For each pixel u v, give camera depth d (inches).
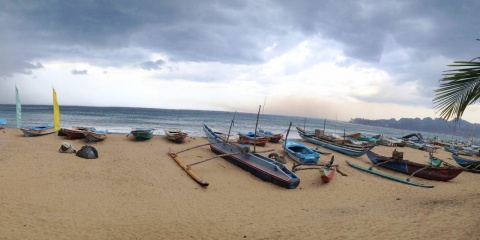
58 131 1017.5
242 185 599.2
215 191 550.3
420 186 645.3
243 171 704.4
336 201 516.1
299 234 347.6
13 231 332.2
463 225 336.8
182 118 3196.4
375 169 807.1
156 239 332.5
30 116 2427.4
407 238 314.8
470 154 1391.5
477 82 192.1
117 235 339.6
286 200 515.8
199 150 911.0
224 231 362.0
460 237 300.0
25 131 991.6
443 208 432.8
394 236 323.9
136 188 536.4
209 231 361.4
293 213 443.8
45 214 390.6
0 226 342.0
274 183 613.3
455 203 469.7
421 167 735.1
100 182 554.3
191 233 353.7
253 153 730.2
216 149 854.5
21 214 383.6
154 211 432.1
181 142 1003.3
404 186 641.0
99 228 357.7
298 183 588.7
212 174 664.4
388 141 1455.5
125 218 397.4
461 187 662.5
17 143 858.8
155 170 660.1
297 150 917.8
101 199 469.1
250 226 381.4
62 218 381.7
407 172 764.0
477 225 331.6
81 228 354.3
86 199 463.2
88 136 920.3
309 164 785.6
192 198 503.5
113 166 668.1
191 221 396.8
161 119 2770.7
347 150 983.0
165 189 542.6
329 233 346.6
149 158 764.6
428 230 332.8
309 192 569.6
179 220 399.2
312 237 335.6
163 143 986.7
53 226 354.9
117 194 499.5
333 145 1054.4
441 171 707.4
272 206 479.8
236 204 483.8
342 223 383.2
